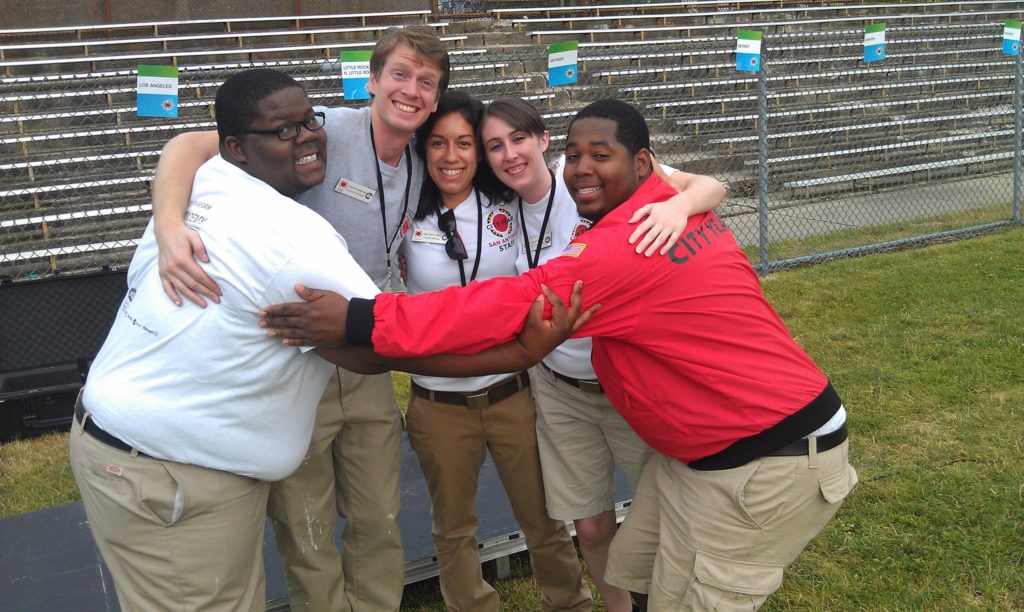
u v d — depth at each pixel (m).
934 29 16.03
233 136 2.07
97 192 9.78
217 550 2.07
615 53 13.83
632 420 2.37
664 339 2.18
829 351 5.86
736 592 2.27
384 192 2.63
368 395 2.76
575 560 3.03
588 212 2.34
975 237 8.93
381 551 2.88
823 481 2.23
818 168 12.07
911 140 12.97
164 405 1.99
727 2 17.23
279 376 2.02
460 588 2.95
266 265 1.92
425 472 2.87
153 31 13.14
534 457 2.86
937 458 4.24
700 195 2.27
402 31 2.41
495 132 2.56
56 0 12.78
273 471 2.10
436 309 1.97
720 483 2.22
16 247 8.65
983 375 5.25
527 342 2.04
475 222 2.72
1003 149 13.20
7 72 11.76
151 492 2.00
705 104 13.02
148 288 2.04
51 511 3.67
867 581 3.31
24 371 5.55
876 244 8.65
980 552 3.42
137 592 2.11
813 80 14.22
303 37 13.60
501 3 15.81
